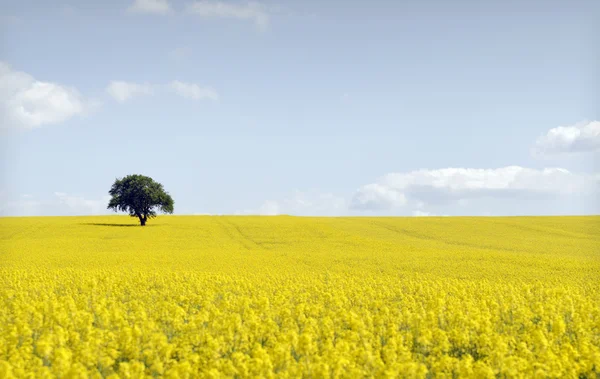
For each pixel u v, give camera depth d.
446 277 33.66
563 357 12.76
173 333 16.06
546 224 82.81
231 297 21.77
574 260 42.97
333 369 11.98
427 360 13.38
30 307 16.84
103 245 60.34
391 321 17.22
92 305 19.67
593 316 18.53
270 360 12.35
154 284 27.94
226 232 75.50
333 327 16.23
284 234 72.31
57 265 39.34
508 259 43.47
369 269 37.72
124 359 13.63
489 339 14.11
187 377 11.54
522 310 18.11
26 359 12.58
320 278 31.00
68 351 12.45
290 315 17.73
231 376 11.77
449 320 17.23
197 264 39.78
